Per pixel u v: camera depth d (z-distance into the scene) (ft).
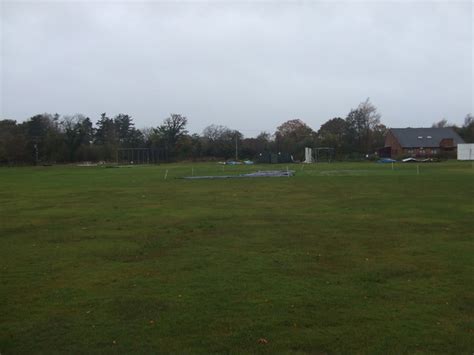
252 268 27.78
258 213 51.67
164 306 21.17
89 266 28.81
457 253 31.32
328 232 39.60
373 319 19.36
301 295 22.59
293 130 395.34
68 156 310.65
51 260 30.53
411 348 16.61
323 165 218.79
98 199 69.41
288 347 16.81
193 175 136.67
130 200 67.36
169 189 86.38
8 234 40.40
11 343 17.33
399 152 332.80
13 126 348.59
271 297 22.31
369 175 124.06
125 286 24.39
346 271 27.02
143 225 44.27
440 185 87.56
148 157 301.02
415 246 33.73
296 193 75.46
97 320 19.53
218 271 27.17
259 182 102.99
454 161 255.91
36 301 22.09
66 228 43.21
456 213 50.14
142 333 18.12
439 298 22.00
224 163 268.41
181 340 17.46
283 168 186.09
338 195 71.31
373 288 23.67
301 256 30.83
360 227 41.98
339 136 341.62
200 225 43.70
